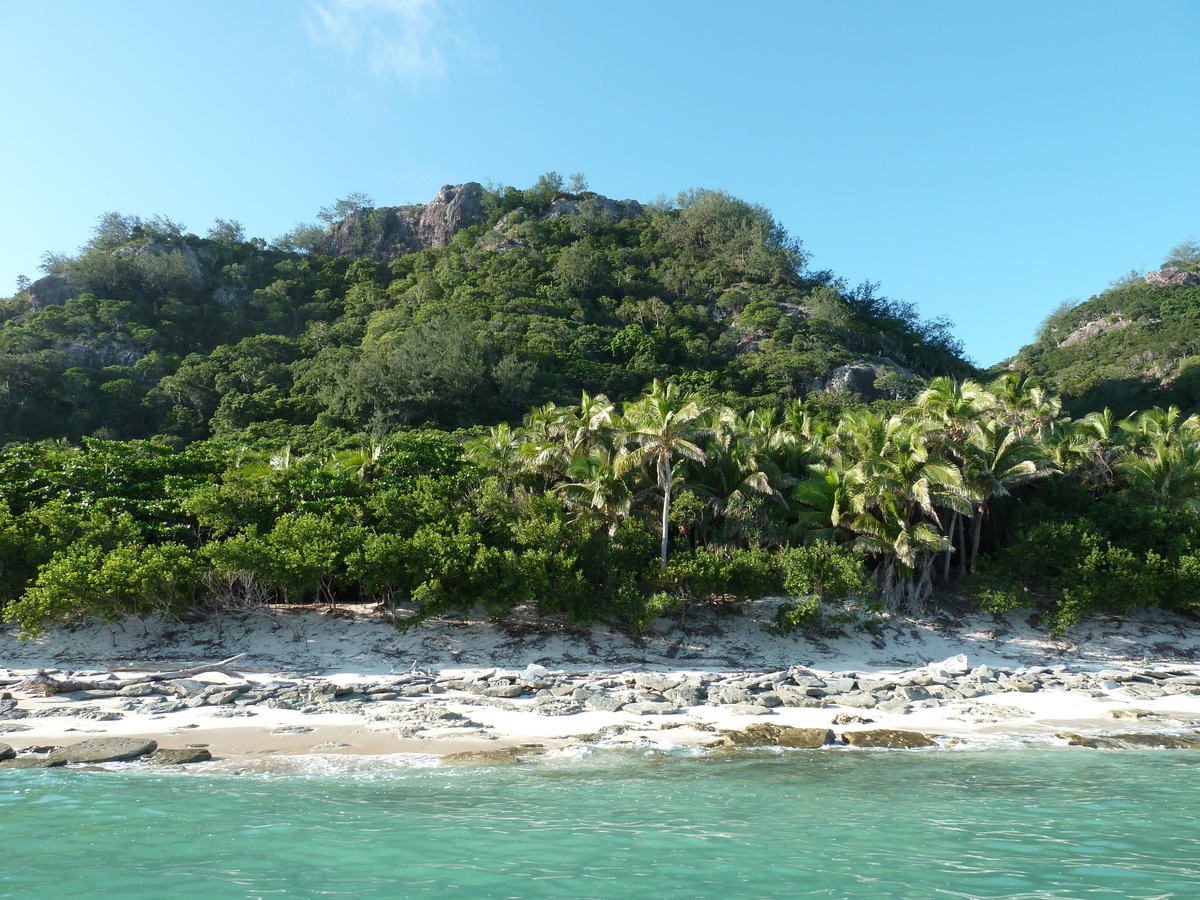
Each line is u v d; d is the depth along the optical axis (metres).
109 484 35.59
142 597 28.50
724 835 12.23
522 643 31.48
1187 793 14.98
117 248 141.88
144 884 10.05
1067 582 35.16
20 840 11.75
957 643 34.47
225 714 21.50
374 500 33.84
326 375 91.88
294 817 12.98
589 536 32.50
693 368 105.56
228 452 41.16
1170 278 178.62
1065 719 23.05
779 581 33.16
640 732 20.33
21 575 30.30
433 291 131.50
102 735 19.28
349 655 29.80
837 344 108.75
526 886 10.06
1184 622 37.53
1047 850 11.62
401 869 10.65
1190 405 104.56
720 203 151.75
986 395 39.09
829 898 9.74
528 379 91.75
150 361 99.38
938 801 14.32
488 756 17.55
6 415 85.00
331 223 184.12
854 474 36.44
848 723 21.84
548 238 155.25
